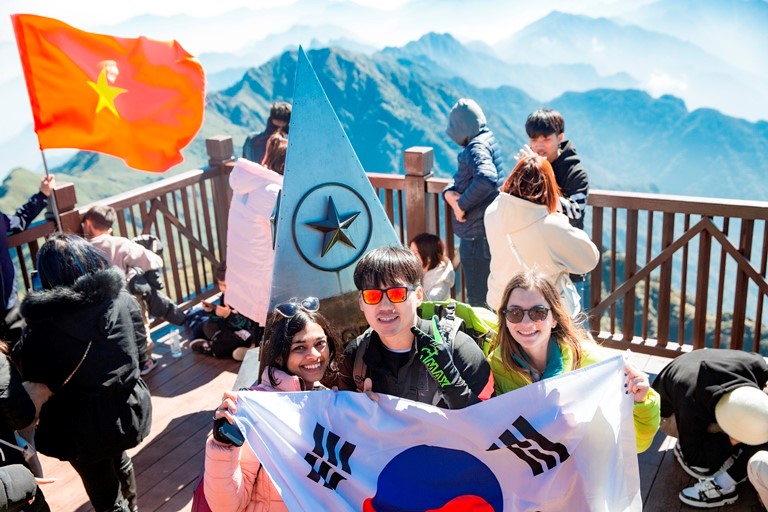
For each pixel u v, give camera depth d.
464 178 4.35
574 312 3.25
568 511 2.18
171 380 4.64
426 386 2.22
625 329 4.57
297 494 1.96
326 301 2.96
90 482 2.96
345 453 2.09
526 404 2.12
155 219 5.43
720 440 3.10
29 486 2.32
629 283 4.41
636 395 2.11
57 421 2.74
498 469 2.17
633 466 2.10
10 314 4.08
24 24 3.72
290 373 2.24
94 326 2.69
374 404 2.13
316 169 2.88
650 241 4.27
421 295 2.30
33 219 4.44
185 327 5.33
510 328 2.27
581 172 3.92
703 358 3.21
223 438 1.91
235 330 4.82
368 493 2.11
